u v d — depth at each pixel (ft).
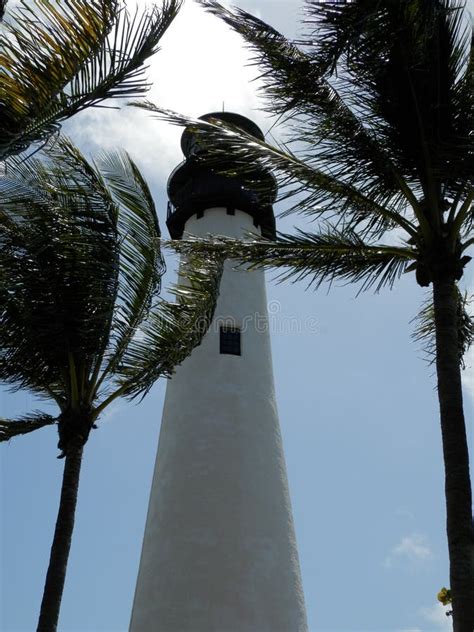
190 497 67.00
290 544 67.67
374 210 39.14
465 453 33.76
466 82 37.50
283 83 37.76
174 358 42.50
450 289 37.09
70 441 41.91
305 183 37.99
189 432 69.97
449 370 35.37
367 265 39.45
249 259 39.81
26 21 28.27
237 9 38.17
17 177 41.57
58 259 40.78
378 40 34.35
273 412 73.61
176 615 62.34
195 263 42.83
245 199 80.53
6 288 40.06
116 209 43.11
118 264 42.32
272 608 63.52
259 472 69.15
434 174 37.42
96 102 28.60
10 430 43.42
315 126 38.14
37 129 28.50
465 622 30.48
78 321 40.91
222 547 64.85
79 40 28.19
